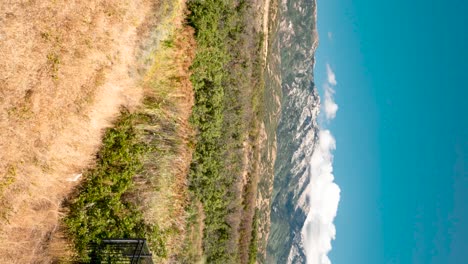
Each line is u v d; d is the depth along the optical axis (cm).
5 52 986
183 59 2073
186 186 2222
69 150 1275
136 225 1656
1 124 1009
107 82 1424
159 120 1909
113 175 1498
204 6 2297
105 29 1362
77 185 1344
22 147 1080
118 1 1423
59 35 1146
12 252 1084
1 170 1028
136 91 1677
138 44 1616
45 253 1193
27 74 1054
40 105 1113
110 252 1389
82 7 1233
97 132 1424
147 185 1767
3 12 973
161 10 1764
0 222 1047
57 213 1241
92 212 1395
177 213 2119
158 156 1889
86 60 1277
